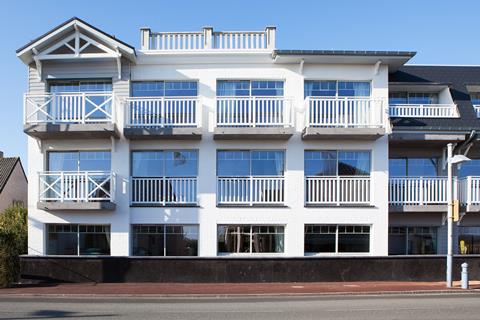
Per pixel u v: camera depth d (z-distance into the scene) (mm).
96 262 15062
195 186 16375
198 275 14984
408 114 17406
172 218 16188
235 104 16281
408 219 17234
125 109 15953
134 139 16406
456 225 17391
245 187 16375
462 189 16672
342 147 16500
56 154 16766
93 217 16219
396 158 17703
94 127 15430
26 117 15570
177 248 16422
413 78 18766
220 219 16188
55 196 16156
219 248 16312
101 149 16547
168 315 9641
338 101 16047
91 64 16547
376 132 15531
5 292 13000
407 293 12984
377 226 16219
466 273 13633
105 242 16406
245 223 16172
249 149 16547
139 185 16297
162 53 16500
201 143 16453
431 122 16891
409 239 17438
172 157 16625
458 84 18734
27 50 15781
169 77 16609
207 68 16641
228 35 16922
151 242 16469
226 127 15711
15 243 14781
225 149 16500
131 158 16562
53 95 15617
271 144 16484
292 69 16641
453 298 12164
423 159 17750
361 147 16516
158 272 15000
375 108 15969
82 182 15664
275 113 15883
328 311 10102
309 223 16203
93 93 15680
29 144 16531
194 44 16906
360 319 9203
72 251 16438
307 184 16453
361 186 16406
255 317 9383
